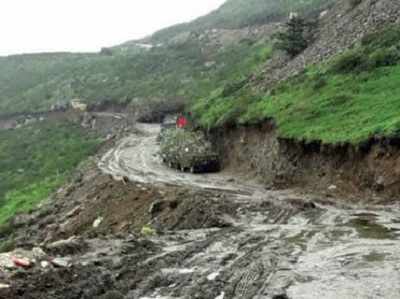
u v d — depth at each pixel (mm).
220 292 11945
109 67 137500
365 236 16859
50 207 44031
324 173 28219
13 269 13039
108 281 12711
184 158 42125
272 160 34250
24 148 96000
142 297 11812
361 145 25453
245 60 93688
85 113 110000
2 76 163625
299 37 52469
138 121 89438
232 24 140625
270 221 21203
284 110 36750
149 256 15273
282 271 13266
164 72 117812
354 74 36406
